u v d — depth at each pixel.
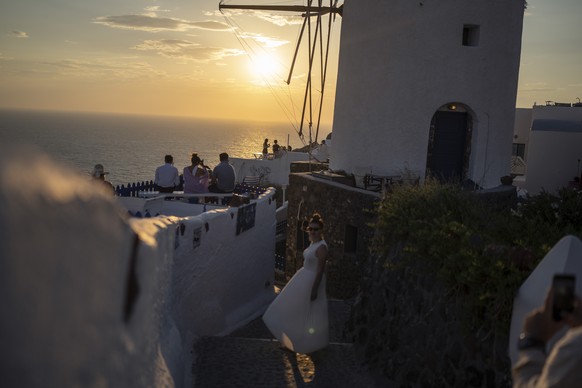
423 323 7.02
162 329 5.46
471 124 15.67
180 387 6.12
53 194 1.49
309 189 15.95
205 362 7.71
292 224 16.89
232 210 10.62
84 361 1.63
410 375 7.14
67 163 1.72
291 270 17.09
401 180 14.22
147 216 9.35
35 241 1.38
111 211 1.89
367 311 9.06
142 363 2.86
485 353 5.62
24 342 1.32
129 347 2.17
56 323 1.47
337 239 14.78
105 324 1.82
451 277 6.14
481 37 15.27
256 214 12.40
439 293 6.67
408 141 15.26
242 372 7.52
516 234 6.53
